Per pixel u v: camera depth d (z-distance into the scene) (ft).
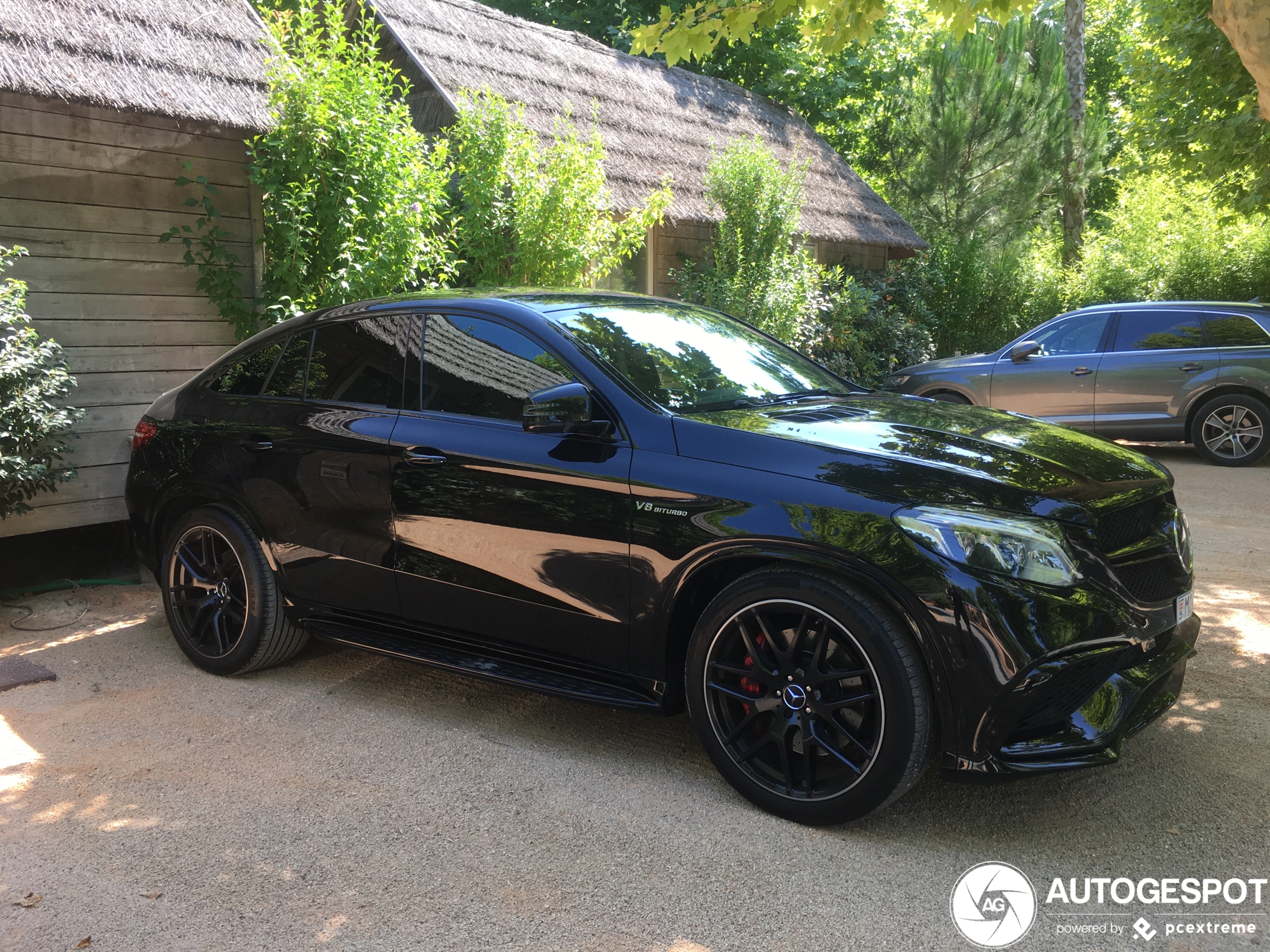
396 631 13.44
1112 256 55.26
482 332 12.75
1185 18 34.91
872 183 73.00
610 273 36.40
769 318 34.96
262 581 14.34
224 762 11.96
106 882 9.37
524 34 40.19
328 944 8.38
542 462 11.61
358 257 21.35
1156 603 10.25
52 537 20.01
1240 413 32.91
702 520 10.50
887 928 8.53
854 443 10.69
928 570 9.35
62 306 19.33
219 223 21.47
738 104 50.29
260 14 24.11
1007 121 63.16
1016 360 35.81
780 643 10.25
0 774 11.71
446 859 9.71
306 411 13.98
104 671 15.28
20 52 17.11
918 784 11.21
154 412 16.02
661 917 8.71
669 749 12.26
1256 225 50.67
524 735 12.71
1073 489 10.19
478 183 26.32
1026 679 9.21
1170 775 11.19
